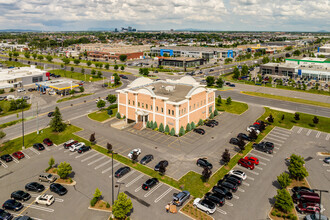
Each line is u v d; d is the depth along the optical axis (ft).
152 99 240.94
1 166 181.16
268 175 169.37
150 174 168.96
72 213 133.18
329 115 283.59
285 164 183.11
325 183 160.35
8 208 135.85
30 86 444.14
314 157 193.57
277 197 133.28
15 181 162.81
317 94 375.86
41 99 358.84
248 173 171.73
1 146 212.23
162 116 237.66
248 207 138.00
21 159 190.90
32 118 280.72
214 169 175.32
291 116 281.95
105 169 175.01
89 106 323.37
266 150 200.85
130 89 271.69
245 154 197.57
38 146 204.85
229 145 212.43
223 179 162.09
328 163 184.03
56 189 148.77
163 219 127.95
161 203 140.46
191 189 153.07
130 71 598.34
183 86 293.23
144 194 148.05
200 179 163.43
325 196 147.02
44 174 163.02
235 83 467.93
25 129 249.14
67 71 584.81
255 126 245.86
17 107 316.19
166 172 171.12
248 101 345.72
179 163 182.80
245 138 223.92
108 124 260.01
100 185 157.07
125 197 125.39
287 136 232.12
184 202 141.59
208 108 276.41
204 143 216.13
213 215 131.54
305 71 501.97
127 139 223.30
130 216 130.00
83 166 179.11
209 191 151.64
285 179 146.51
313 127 252.21
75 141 213.05
